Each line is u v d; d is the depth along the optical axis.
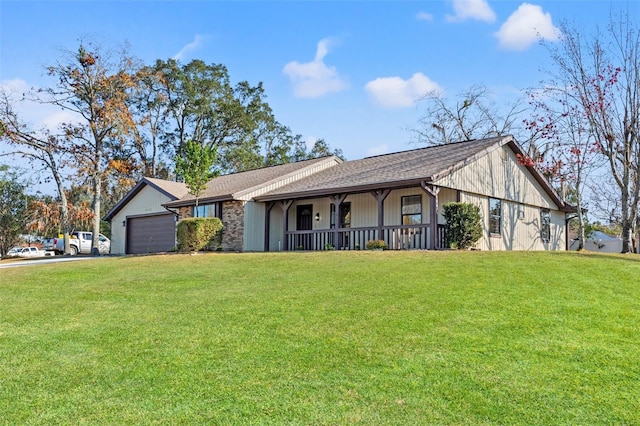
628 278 9.41
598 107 18.08
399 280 9.14
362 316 6.73
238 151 44.25
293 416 4.02
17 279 11.38
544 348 5.47
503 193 18.83
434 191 14.95
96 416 4.11
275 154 49.59
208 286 9.42
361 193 17.81
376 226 17.69
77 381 4.86
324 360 5.18
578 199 19.70
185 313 7.27
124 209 27.70
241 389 4.54
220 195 20.06
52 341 6.15
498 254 12.74
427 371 4.86
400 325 6.29
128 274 11.48
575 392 4.41
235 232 20.16
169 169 43.81
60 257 23.78
